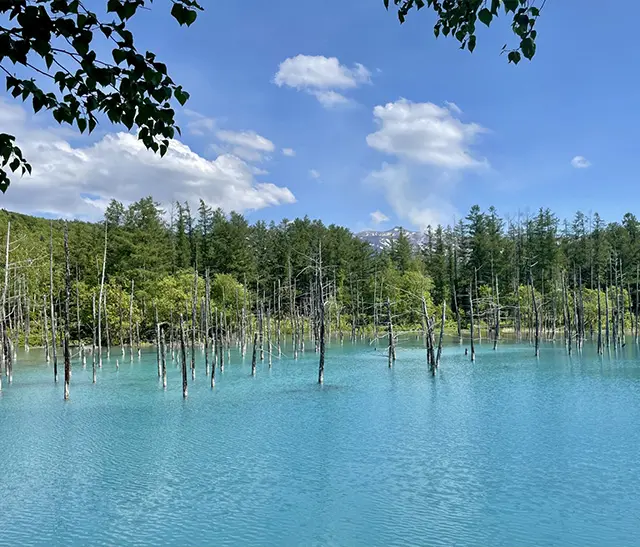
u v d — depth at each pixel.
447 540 15.54
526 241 107.62
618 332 73.69
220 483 20.38
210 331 75.75
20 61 5.32
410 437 26.23
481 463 22.17
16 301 66.69
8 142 6.74
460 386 40.72
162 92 6.16
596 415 30.36
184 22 5.53
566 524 16.50
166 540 15.82
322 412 32.19
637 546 15.00
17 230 83.00
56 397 37.66
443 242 119.44
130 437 26.89
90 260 80.31
